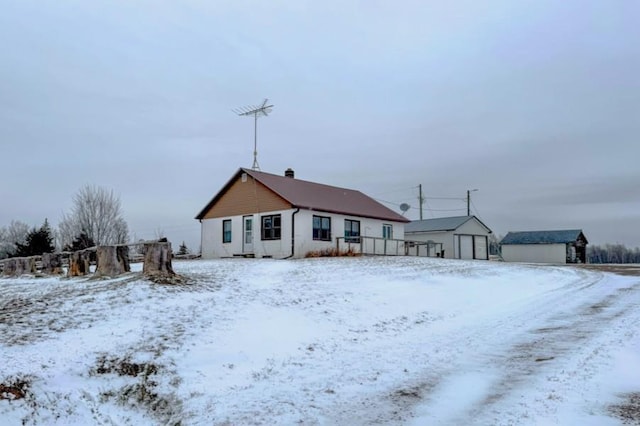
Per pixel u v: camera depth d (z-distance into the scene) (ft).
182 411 19.01
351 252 88.53
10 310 29.09
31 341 23.39
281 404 19.39
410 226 149.48
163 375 21.79
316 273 54.60
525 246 178.91
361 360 25.91
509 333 32.71
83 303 30.89
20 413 17.03
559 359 25.46
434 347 28.89
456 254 137.90
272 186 89.10
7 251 161.07
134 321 27.96
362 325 33.78
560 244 171.94
